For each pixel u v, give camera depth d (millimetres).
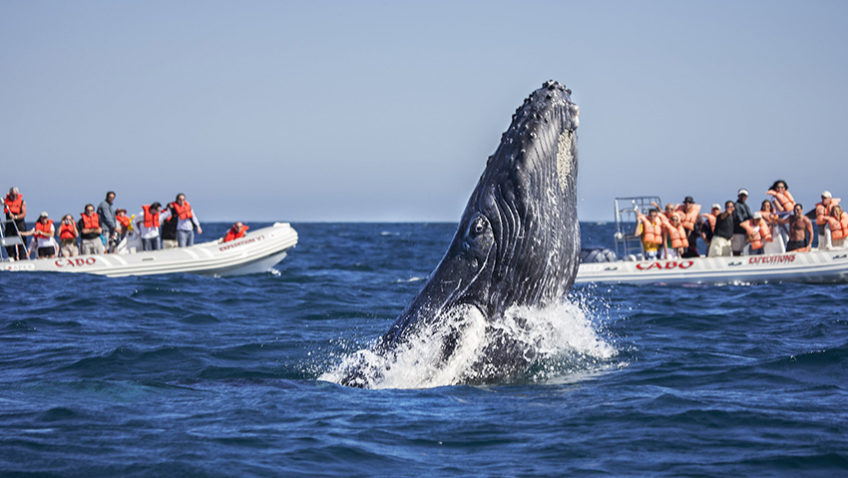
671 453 17797
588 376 26094
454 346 23062
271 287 66375
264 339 37281
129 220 82625
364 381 24719
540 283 22484
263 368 29797
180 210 79562
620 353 31266
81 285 64125
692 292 62281
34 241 78125
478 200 22922
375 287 68312
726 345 34625
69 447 17656
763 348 33562
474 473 16688
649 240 70188
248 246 80438
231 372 29172
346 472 16734
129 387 23609
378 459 17562
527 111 22328
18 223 75375
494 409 21406
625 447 18234
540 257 22094
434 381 23500
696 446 18250
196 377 28391
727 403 22078
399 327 24641
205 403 22062
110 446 17797
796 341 35906
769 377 26328
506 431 19547
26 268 72625
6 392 22750
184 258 76250
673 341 36000
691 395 23234
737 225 69250
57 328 42062
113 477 15891
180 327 43219
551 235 22000
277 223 86875
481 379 23688
